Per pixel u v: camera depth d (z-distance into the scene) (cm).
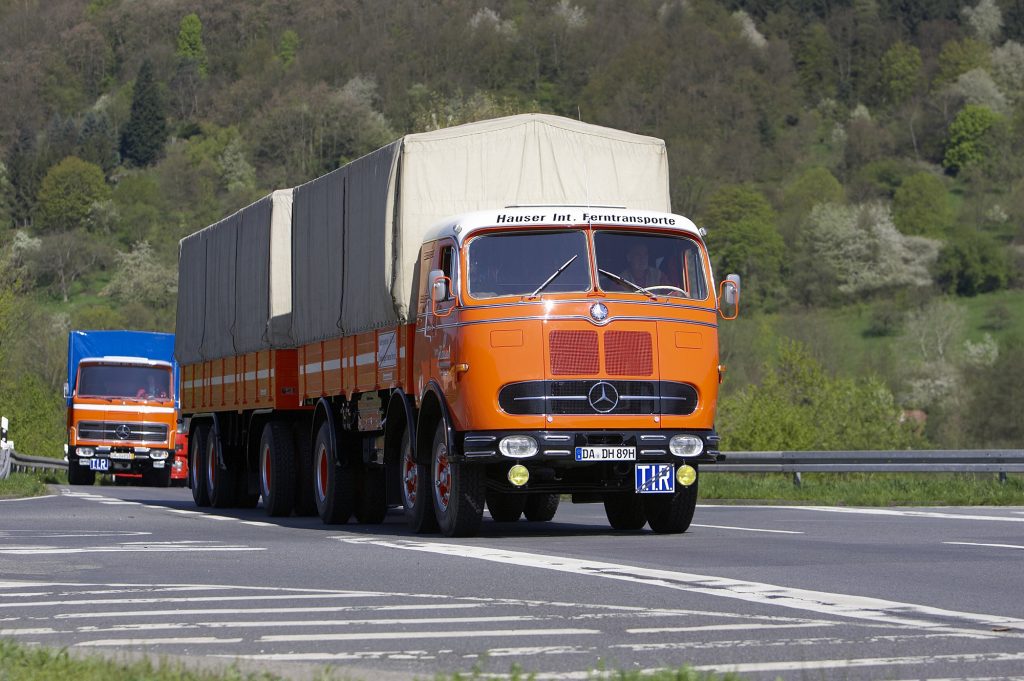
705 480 6825
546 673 1655
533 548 3397
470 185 4203
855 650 1808
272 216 5397
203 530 4359
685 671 1557
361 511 4725
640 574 2734
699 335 3806
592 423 3666
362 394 4534
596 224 3794
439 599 2383
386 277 4159
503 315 3672
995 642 1867
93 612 2250
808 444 12444
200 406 6538
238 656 1803
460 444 3738
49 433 16412
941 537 3691
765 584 2542
